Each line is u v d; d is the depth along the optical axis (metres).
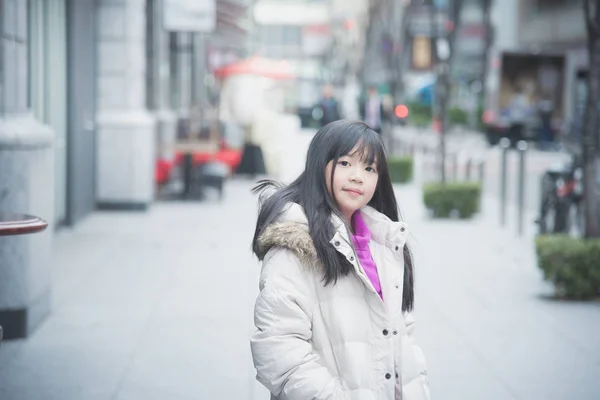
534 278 10.35
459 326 8.04
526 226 14.99
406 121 50.84
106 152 16.19
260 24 95.56
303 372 2.87
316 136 3.09
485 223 15.35
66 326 7.91
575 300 9.13
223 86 24.05
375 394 2.95
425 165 25.22
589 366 6.80
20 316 7.45
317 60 97.56
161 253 11.90
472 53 44.22
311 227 2.96
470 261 11.51
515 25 45.00
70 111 13.80
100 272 10.49
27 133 7.33
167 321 8.15
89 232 13.69
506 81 35.53
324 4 94.62
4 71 7.34
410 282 3.28
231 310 8.62
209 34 29.73
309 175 3.05
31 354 7.00
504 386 6.30
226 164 22.33
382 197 3.27
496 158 30.72
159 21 20.52
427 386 3.14
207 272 10.58
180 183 21.89
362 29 56.88
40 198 7.70
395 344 3.02
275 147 23.16
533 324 8.12
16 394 6.01
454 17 16.97
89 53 15.33
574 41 38.59
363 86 48.47
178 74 24.34
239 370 6.63
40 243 7.84
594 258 9.09
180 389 6.17
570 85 34.38
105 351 7.11
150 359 6.91
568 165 12.66
